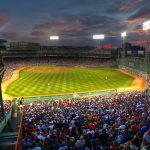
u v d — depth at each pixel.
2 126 22.47
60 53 163.62
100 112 26.39
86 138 15.47
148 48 82.25
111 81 77.88
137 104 30.98
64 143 15.05
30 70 111.94
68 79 81.69
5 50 142.75
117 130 17.56
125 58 116.00
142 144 14.16
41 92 60.88
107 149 14.41
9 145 17.03
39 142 15.73
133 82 76.38
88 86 68.88
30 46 155.75
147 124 18.16
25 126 20.53
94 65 144.12
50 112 28.80
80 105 34.22
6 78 81.75
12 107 35.16
